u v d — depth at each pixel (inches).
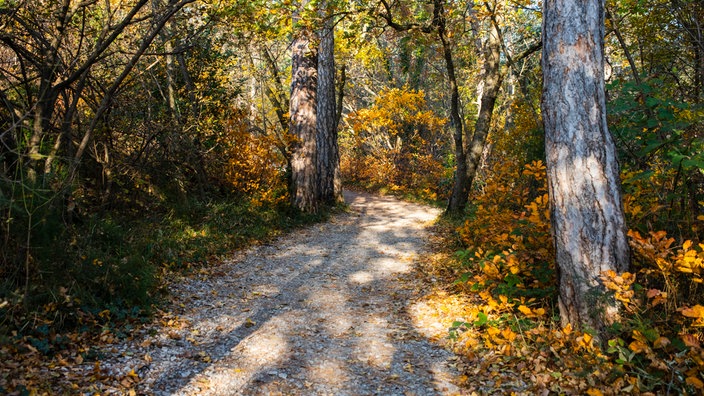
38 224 195.0
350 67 1090.7
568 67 187.9
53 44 258.2
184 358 185.8
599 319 176.7
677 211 217.5
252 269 346.0
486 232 294.8
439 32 539.8
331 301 277.9
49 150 270.5
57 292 195.5
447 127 1133.7
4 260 192.2
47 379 152.2
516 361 176.2
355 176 1253.7
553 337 179.9
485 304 249.0
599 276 178.5
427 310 257.4
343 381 172.7
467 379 171.3
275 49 856.9
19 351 166.1
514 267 213.0
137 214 370.6
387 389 166.6
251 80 935.0
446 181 944.3
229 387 164.7
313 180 619.5
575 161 185.6
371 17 442.0
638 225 209.3
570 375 156.9
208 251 360.8
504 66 578.9
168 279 289.6
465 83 977.5
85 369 165.3
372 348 205.2
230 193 514.9
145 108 393.4
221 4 299.9
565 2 188.7
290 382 170.7
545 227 222.2
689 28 326.3
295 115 617.0
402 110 1046.4
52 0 258.4
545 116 195.3
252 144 539.5
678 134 199.3
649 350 149.9
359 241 474.0
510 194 313.3
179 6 268.8
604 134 186.5
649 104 207.0
